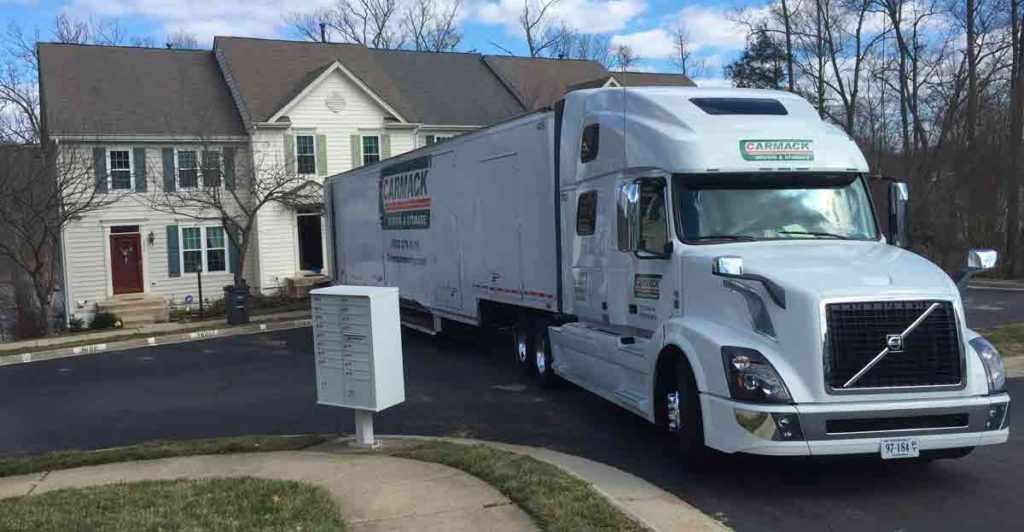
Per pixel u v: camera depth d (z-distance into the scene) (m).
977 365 5.75
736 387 5.73
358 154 29.64
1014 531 5.14
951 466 6.62
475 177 11.94
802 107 7.75
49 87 26.66
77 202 23.05
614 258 8.19
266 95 28.56
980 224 29.34
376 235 17.06
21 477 6.65
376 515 5.27
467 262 12.41
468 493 5.70
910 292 5.66
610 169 8.20
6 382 13.77
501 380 11.23
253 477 6.21
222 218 24.86
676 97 7.71
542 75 36.78
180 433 8.74
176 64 29.94
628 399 7.70
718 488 6.13
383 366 7.27
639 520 5.03
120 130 25.86
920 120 30.86
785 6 33.56
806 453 5.52
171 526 5.01
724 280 6.25
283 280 28.33
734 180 7.10
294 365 13.77
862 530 5.21
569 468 6.64
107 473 6.63
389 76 33.53
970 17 29.19
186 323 23.44
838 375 5.55
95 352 18.00
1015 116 28.36
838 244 6.83
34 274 22.56
